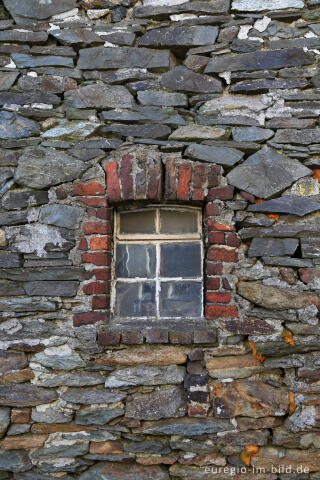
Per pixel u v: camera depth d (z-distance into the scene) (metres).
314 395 2.19
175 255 2.48
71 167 2.39
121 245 2.49
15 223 2.36
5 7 2.58
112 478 2.19
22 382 2.26
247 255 2.32
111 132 2.42
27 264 2.33
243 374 2.23
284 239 2.31
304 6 2.49
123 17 2.57
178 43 2.49
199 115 2.44
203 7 2.52
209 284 2.30
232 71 2.46
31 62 2.51
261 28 2.49
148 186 2.32
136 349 2.27
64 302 2.31
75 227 2.35
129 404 2.22
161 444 2.21
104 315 2.29
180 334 2.24
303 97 2.41
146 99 2.46
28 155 2.40
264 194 2.33
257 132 2.40
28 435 2.24
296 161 2.37
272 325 2.24
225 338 2.25
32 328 2.29
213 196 2.34
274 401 2.20
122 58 2.50
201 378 2.22
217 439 2.19
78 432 2.23
